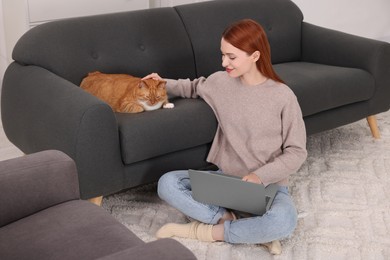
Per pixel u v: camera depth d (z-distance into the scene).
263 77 2.48
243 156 2.51
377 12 5.17
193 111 2.63
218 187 2.29
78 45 2.88
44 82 2.59
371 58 3.29
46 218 1.78
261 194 2.21
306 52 3.63
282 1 3.61
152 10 3.17
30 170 1.83
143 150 2.47
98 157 2.36
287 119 2.43
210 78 2.69
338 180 2.94
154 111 2.64
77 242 1.65
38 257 1.60
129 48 3.02
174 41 3.14
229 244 2.38
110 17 3.04
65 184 1.89
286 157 2.39
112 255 1.39
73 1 3.90
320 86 3.06
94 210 1.82
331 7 4.91
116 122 2.38
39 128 2.51
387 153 3.28
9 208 1.79
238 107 2.52
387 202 2.74
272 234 2.26
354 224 2.55
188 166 2.70
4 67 4.32
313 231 2.48
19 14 3.81
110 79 2.78
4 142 3.40
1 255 1.62
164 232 2.40
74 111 2.31
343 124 3.28
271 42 3.51
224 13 3.34
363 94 3.26
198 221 2.46
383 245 2.39
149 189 2.86
